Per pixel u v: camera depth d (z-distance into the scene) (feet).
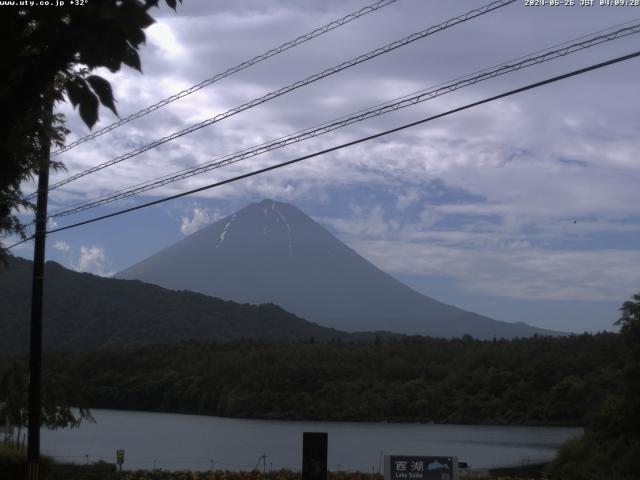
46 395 108.37
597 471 112.88
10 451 81.51
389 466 51.42
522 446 229.86
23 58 15.85
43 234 67.46
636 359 116.16
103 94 14.88
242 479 97.40
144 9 13.98
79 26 14.96
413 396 344.28
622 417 113.29
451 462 51.42
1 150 17.08
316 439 53.26
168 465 161.38
